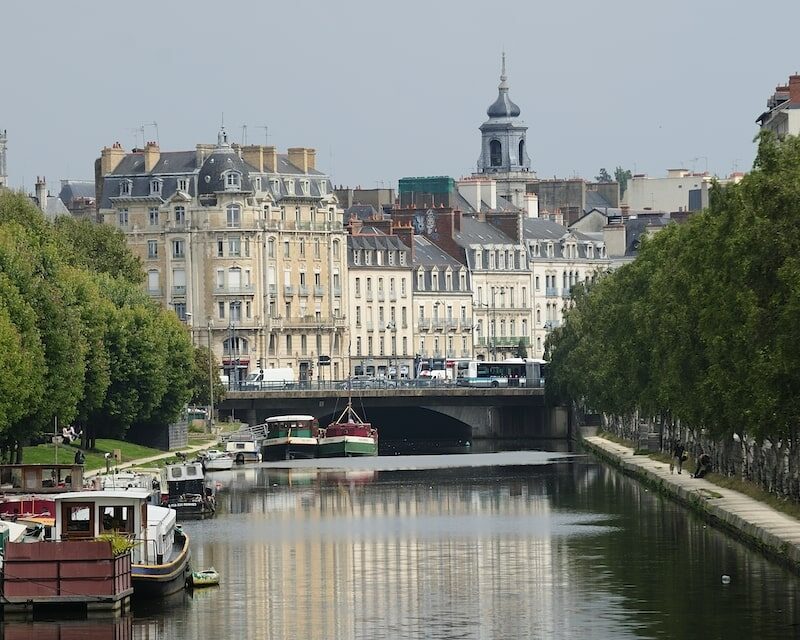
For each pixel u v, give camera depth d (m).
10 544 142.38
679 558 170.00
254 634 141.38
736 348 177.88
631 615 144.62
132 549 151.00
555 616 145.88
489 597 155.25
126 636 139.75
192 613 149.38
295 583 164.00
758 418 167.50
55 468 176.25
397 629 142.88
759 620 139.88
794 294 153.25
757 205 164.12
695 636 135.88
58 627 140.12
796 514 178.25
